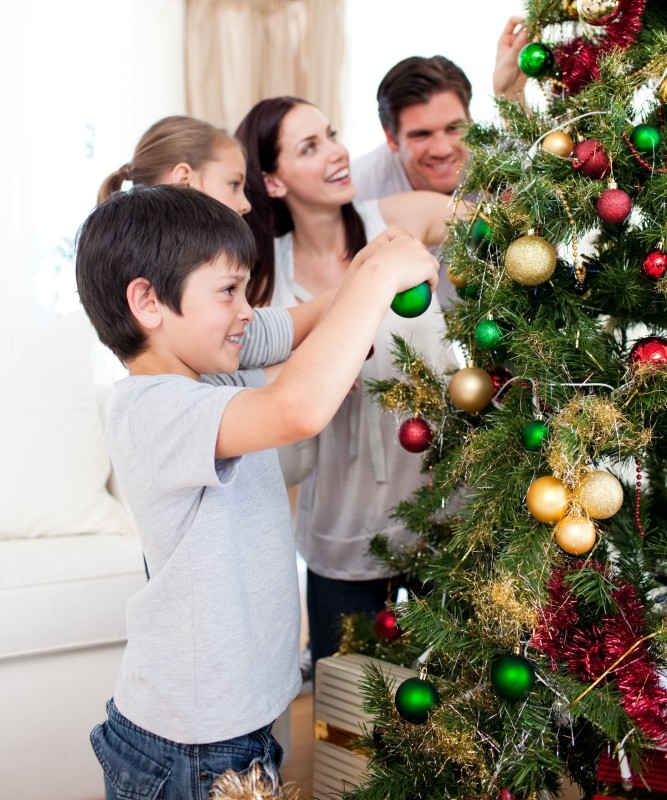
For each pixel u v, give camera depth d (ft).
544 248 2.91
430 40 9.83
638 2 3.02
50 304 9.37
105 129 9.71
